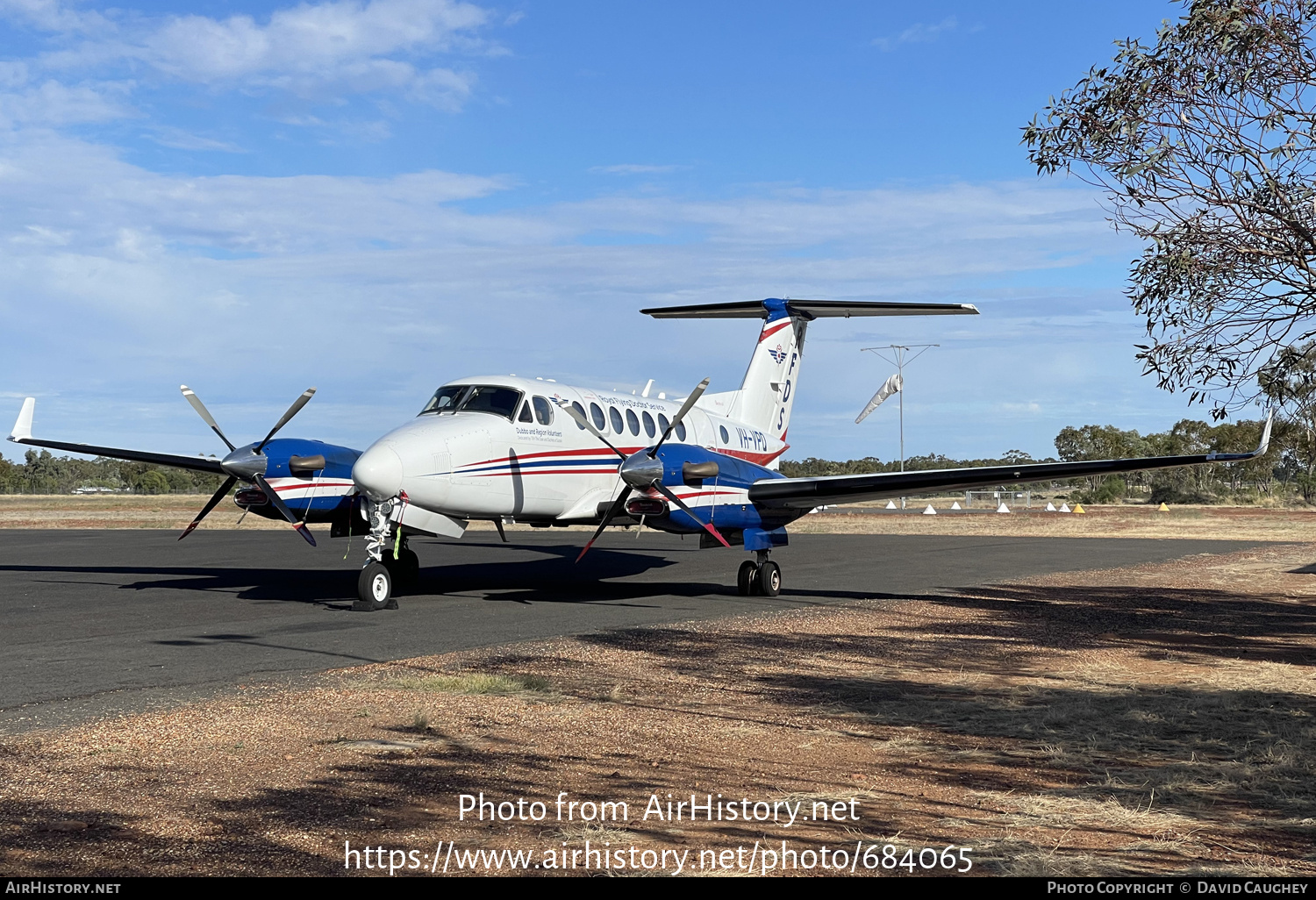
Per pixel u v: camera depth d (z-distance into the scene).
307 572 18.77
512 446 13.62
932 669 8.66
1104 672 8.53
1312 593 14.92
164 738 6.08
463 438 13.13
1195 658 9.27
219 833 4.43
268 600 13.97
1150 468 12.38
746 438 18.44
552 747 5.97
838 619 11.94
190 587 15.91
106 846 4.25
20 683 7.84
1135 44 7.36
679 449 14.11
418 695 7.42
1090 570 18.83
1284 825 4.61
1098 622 11.77
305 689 7.62
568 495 14.44
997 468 13.15
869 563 20.66
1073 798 5.02
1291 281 6.96
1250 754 5.85
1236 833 4.51
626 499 13.87
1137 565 19.95
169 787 5.09
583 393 15.15
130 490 102.31
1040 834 4.49
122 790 5.02
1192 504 57.06
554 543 27.56
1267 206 6.83
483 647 9.68
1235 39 6.76
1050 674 8.45
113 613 12.45
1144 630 11.13
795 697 7.46
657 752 5.89
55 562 21.02
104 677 8.10
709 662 8.95
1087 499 63.62
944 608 13.12
